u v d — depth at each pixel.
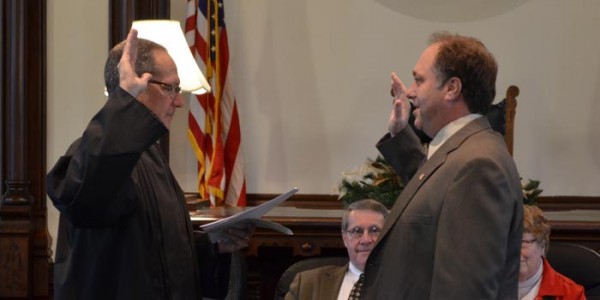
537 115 8.07
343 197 5.73
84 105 7.92
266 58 8.11
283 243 6.56
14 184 7.56
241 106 8.12
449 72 3.31
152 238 3.56
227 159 7.84
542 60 8.06
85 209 3.30
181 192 3.83
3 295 7.44
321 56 8.12
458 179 3.16
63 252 3.63
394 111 3.77
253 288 6.84
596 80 8.05
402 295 3.20
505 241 3.10
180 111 8.04
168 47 6.36
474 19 8.07
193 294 3.65
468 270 3.04
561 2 8.05
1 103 7.60
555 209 7.93
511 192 3.16
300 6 8.10
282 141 8.13
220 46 7.78
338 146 8.12
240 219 3.82
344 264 5.12
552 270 4.38
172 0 8.02
